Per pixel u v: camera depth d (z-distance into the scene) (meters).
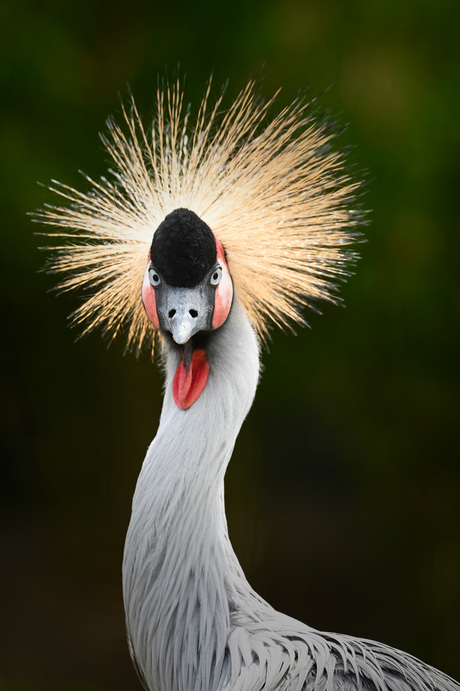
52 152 9.71
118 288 5.23
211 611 4.47
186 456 4.54
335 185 5.18
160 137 5.20
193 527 4.52
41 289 10.45
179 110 5.27
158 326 4.55
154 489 4.58
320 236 5.06
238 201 5.01
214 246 4.52
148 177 5.18
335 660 4.43
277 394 10.71
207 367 4.67
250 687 4.20
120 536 11.85
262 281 5.05
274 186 5.05
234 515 11.98
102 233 5.19
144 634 4.63
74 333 11.20
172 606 4.51
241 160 5.08
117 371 11.54
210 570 4.52
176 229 4.43
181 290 4.44
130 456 11.67
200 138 5.17
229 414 4.59
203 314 4.45
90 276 5.23
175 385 4.70
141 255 5.15
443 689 4.68
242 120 5.22
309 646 4.41
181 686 4.51
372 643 4.82
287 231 5.03
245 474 12.06
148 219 5.14
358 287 9.85
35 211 9.53
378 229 9.67
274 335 10.38
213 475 4.57
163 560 4.54
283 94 9.52
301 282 5.06
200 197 5.04
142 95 9.66
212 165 5.07
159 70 9.74
